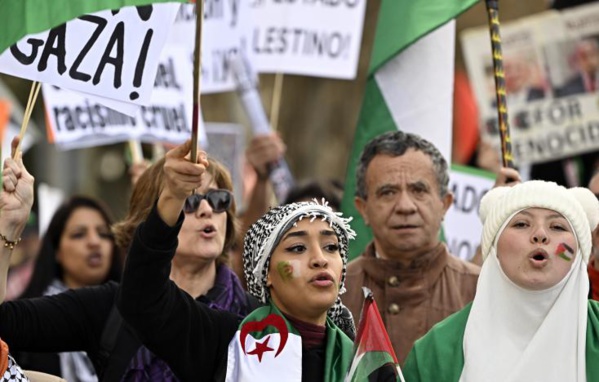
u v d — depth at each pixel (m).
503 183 12.22
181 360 9.80
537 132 17.08
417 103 13.72
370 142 12.49
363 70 32.91
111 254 15.56
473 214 14.62
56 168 34.34
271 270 9.88
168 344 9.74
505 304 9.80
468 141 19.97
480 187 14.62
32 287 15.51
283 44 16.69
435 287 12.10
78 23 10.32
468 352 9.76
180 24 16.20
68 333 10.62
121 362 10.51
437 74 13.75
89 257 15.45
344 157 32.78
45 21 9.55
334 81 32.94
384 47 13.45
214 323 9.96
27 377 10.31
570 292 9.71
